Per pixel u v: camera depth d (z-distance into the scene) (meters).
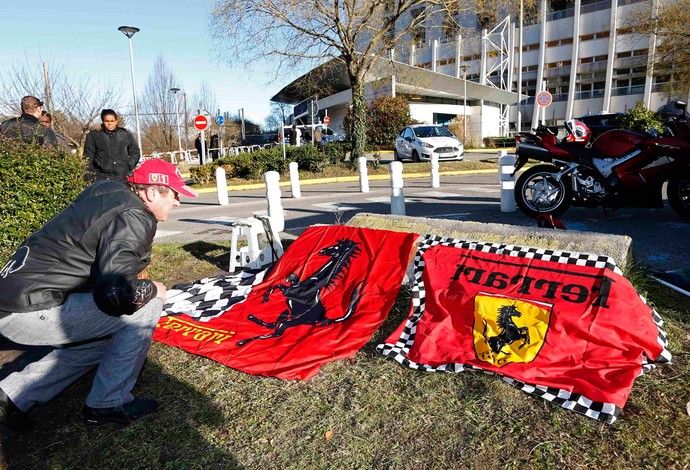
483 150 31.19
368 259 4.44
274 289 4.55
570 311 3.13
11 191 4.60
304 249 4.96
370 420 2.71
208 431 2.71
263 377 3.23
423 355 3.27
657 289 3.94
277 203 7.42
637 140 6.41
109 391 2.77
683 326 3.38
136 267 2.65
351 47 17.27
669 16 26.81
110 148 7.07
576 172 6.82
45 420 2.91
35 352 3.80
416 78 24.09
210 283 4.93
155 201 2.88
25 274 2.59
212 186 17.17
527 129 48.19
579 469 2.24
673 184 6.36
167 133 36.91
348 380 3.13
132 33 20.84
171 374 3.34
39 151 4.89
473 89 37.25
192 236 7.98
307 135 30.19
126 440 2.67
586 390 2.70
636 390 2.76
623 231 6.18
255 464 2.43
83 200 2.70
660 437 2.39
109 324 2.76
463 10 17.77
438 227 4.53
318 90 22.38
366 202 10.91
